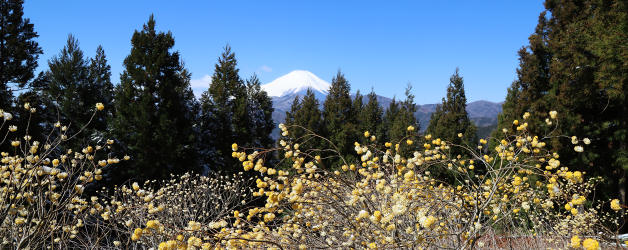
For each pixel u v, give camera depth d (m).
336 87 27.83
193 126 16.69
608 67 10.31
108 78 19.00
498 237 3.72
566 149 11.52
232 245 2.14
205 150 17.19
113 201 3.81
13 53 14.02
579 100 11.59
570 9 12.79
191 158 14.85
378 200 2.39
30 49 14.73
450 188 2.56
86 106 15.03
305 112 22.23
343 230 2.91
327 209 2.87
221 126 18.42
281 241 2.51
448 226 2.68
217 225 2.05
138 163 12.80
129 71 14.77
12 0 14.25
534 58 13.34
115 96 14.55
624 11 10.20
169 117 14.59
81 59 15.53
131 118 13.87
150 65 14.84
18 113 12.20
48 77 15.68
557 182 2.45
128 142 13.63
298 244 2.53
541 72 13.38
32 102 12.99
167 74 15.79
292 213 2.83
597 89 11.23
